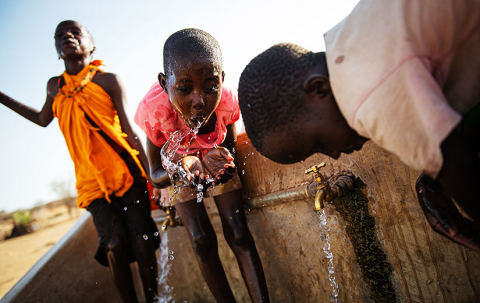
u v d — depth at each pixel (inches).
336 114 49.9
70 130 119.3
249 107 52.6
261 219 98.4
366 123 45.0
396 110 42.6
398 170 69.4
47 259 135.3
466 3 44.9
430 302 69.0
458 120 39.3
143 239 116.3
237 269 109.5
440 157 40.8
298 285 92.7
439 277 67.2
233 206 84.7
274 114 50.6
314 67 50.8
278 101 50.1
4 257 454.6
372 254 75.1
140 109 82.6
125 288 112.7
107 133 118.2
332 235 82.4
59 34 124.0
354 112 45.9
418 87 41.1
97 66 124.7
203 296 123.1
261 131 52.4
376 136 45.3
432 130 39.9
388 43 44.4
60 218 761.0
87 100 118.3
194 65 66.1
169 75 69.7
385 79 43.1
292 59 51.0
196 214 86.9
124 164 118.6
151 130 83.2
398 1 46.3
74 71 125.7
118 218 114.5
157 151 89.3
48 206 869.2
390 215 71.9
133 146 120.0
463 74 46.8
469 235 52.0
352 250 79.2
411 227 69.5
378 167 72.4
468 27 45.6
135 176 122.2
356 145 55.2
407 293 72.0
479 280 62.6
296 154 53.1
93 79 122.3
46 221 743.7
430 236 67.1
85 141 116.0
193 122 71.2
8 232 661.9
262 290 79.0
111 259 111.9
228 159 75.1
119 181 116.2
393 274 73.5
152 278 117.3
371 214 74.9
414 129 42.1
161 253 138.1
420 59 43.3
